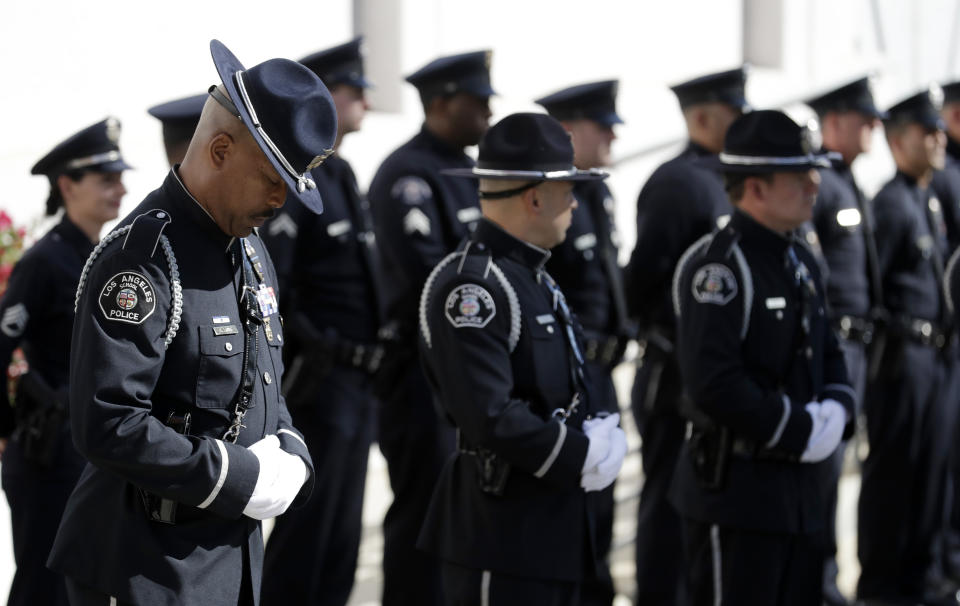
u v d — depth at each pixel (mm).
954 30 18172
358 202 6172
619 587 7461
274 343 3771
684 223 6566
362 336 6078
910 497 7430
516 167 4375
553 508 4406
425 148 6352
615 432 4473
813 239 7238
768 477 4984
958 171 8711
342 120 6207
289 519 6000
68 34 8188
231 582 3643
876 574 7426
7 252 6344
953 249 8492
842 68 16172
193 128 5672
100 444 3305
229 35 9359
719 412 4840
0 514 6449
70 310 5293
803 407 4938
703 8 14344
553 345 4410
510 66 11648
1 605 6305
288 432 3785
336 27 10359
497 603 4375
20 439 5336
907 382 7359
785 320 4977
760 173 4984
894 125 7809
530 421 4246
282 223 5816
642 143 13281
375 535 7984
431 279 4531
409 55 10672
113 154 5426
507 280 4371
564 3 12273
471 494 4488
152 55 8766
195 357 3482
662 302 6641
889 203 7594
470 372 4258
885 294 7570
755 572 5008
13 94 7895
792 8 15234
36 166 5414
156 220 3461
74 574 3551
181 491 3385
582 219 6430
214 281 3535
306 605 6004
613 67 12945
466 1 11188
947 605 7363
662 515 6633
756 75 14609
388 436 6176
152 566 3484
